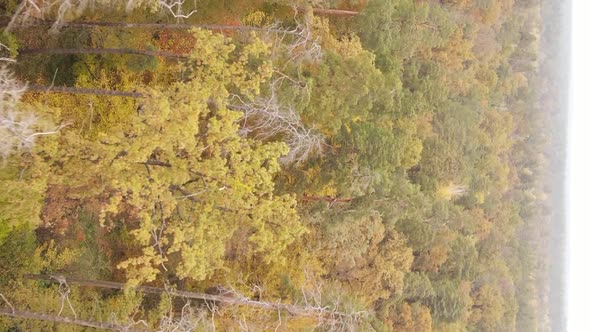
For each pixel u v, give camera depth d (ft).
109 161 56.85
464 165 123.65
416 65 109.60
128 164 56.24
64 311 69.26
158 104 54.85
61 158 56.18
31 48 67.67
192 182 63.10
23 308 65.57
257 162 60.70
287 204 63.72
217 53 61.98
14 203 56.54
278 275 87.04
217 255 64.08
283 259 65.77
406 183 94.79
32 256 67.97
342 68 79.15
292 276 89.04
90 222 75.51
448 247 121.90
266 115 72.38
